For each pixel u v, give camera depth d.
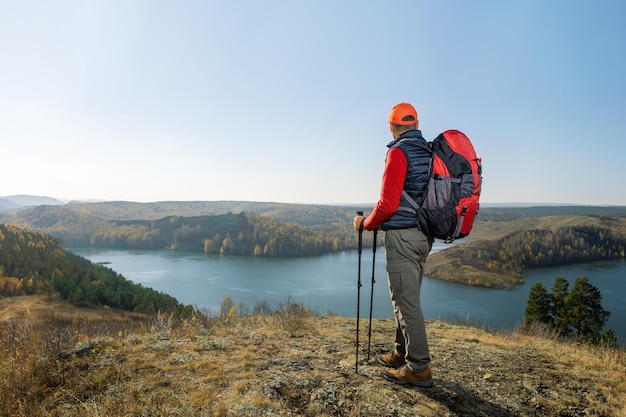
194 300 84.69
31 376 3.17
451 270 126.44
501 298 91.88
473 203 2.56
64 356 3.65
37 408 2.71
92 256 192.88
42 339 4.00
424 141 2.76
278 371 3.27
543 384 3.37
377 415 2.58
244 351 3.82
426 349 2.90
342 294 85.25
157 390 2.93
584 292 25.89
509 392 3.15
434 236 2.67
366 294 82.44
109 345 3.98
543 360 4.06
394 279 2.83
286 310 6.42
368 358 3.55
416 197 2.64
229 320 5.72
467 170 2.58
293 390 2.92
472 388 3.15
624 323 60.88
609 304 75.81
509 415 2.78
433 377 3.30
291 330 4.83
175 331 4.62
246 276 122.31
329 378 3.12
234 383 3.03
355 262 162.38
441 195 2.54
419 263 2.81
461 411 2.72
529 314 28.50
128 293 75.25
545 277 121.94
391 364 3.35
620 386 3.41
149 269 142.50
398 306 2.91
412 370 2.94
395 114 2.79
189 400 2.76
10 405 2.76
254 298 84.31
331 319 6.26
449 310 77.00
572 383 3.44
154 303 70.25
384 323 5.89
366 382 3.04
